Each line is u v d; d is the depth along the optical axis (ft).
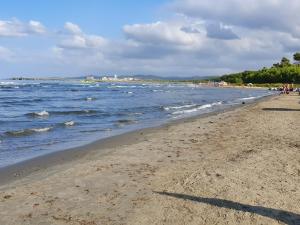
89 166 39.55
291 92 270.46
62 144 55.16
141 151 47.67
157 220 24.72
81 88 382.42
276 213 25.93
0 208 26.94
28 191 30.96
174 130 67.41
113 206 27.27
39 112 108.17
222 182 32.65
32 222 24.45
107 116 99.71
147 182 33.12
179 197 29.04
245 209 26.55
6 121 87.35
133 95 238.89
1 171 38.32
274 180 33.30
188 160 41.78
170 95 244.01
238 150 46.98
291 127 68.90
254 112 102.06
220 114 99.30
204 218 25.04
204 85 603.67
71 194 30.07
